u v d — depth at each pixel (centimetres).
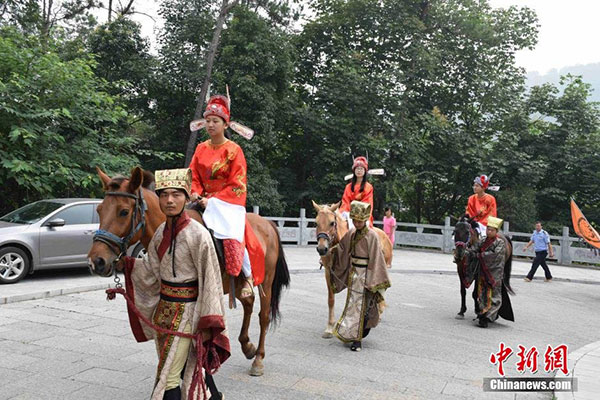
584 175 2481
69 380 493
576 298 1322
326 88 2400
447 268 1688
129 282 373
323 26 2528
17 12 1944
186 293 356
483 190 1176
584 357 667
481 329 857
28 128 1235
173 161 2173
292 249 1923
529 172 2341
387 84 2344
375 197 2362
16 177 1205
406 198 2862
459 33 2494
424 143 2375
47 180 1264
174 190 350
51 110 1252
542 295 1330
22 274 970
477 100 2611
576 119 2530
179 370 349
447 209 2744
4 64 1304
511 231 2398
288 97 2258
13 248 960
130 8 2153
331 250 712
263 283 550
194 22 2089
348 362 608
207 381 401
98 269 377
